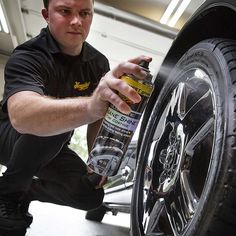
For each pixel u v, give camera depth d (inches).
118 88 26.7
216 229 23.5
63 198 56.1
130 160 60.1
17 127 36.1
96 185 54.1
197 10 33.8
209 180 24.7
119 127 29.5
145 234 36.3
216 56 29.5
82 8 49.7
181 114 35.2
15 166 48.8
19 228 47.8
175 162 34.0
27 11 94.0
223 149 24.1
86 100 30.7
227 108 25.5
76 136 120.0
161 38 87.7
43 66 48.0
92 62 56.7
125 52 104.8
